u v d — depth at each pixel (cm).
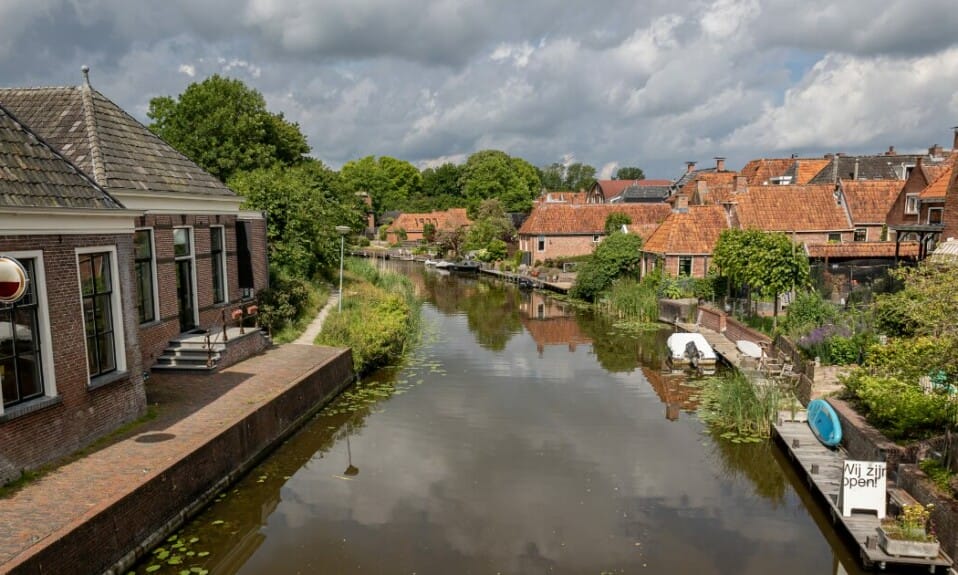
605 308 3272
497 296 3953
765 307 2552
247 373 1496
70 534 728
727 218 3262
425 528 994
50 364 948
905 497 945
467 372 1989
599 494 1122
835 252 2634
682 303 2806
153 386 1375
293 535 967
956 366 991
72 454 981
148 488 876
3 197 880
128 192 1392
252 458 1198
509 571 876
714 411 1563
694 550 939
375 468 1228
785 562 909
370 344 1938
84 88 1520
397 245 7831
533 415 1555
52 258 956
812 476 1084
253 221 2061
